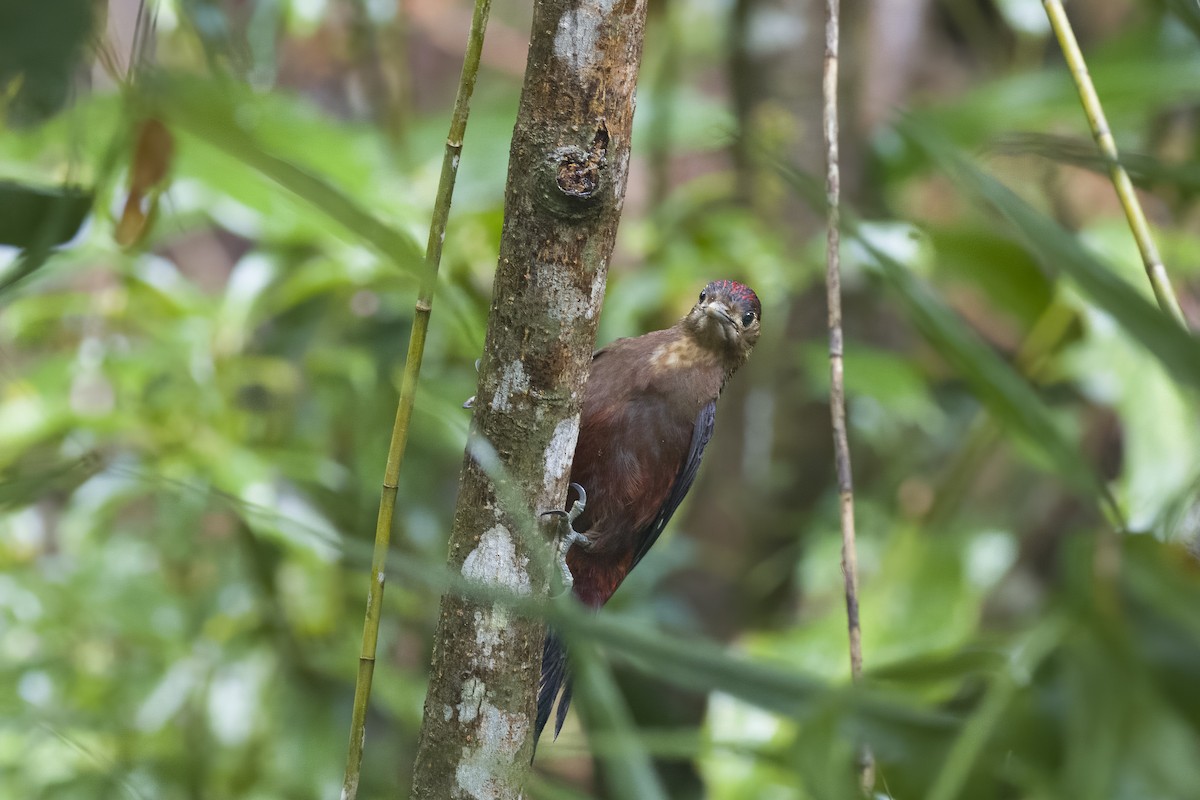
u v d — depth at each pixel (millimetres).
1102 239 10219
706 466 13469
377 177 9695
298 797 9297
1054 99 9961
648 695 10914
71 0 2123
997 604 13023
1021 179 12656
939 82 15602
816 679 3600
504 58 18156
